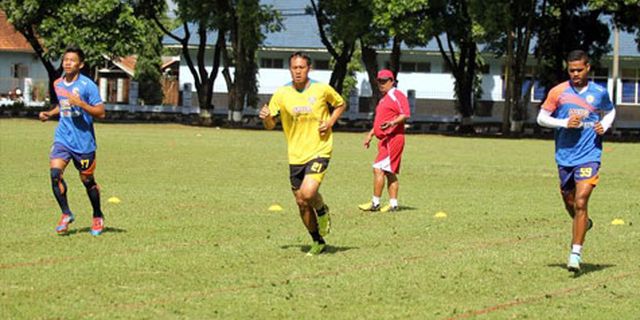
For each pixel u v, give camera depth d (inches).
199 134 3779.5
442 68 5880.9
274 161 2437.3
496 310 757.3
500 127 5068.9
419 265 949.8
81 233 1135.0
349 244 1089.4
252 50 4658.0
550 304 781.9
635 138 4389.8
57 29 4441.4
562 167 958.4
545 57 4648.1
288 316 724.7
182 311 735.7
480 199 1633.9
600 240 1148.5
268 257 986.1
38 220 1243.8
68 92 1097.4
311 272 903.7
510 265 959.6
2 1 4552.2
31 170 2018.9
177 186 1769.2
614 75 4845.0
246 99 5600.4
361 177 2060.8
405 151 3043.8
